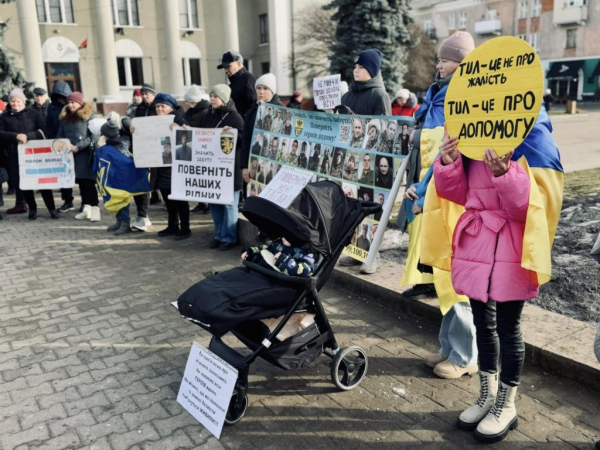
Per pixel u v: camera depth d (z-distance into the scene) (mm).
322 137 5172
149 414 3355
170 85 33625
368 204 3691
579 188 8250
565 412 3217
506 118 2557
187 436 3131
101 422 3281
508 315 2863
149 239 7426
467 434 3080
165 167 7164
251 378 3760
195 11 35438
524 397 3385
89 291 5512
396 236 6453
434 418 3240
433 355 3811
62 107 8805
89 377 3822
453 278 2953
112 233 7797
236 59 7406
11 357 4145
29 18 27781
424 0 53812
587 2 44812
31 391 3648
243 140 6492
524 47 2488
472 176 2877
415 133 3885
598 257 2764
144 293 5410
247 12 39156
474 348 3609
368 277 5121
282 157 5754
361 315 4715
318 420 3260
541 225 2623
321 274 3389
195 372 3359
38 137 8633
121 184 7473
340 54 27156
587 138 18031
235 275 3363
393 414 3295
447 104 2818
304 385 3656
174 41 33000
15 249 7125
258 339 3434
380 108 4859
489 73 2623
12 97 8516
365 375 3742
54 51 31062
